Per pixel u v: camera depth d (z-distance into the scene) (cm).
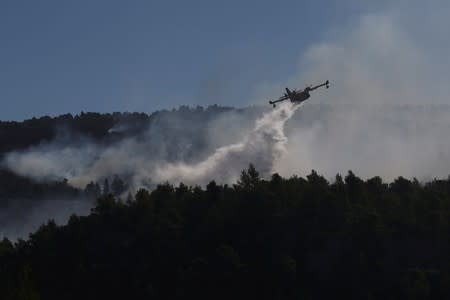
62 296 19075
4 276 19312
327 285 18912
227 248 19125
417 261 19675
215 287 18512
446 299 17938
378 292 18512
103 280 19312
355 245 19738
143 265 19812
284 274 18712
